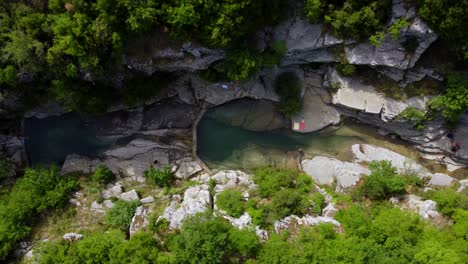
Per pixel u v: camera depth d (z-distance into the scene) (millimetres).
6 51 31047
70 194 36906
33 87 36250
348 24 32312
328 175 38156
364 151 39156
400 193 35375
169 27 31547
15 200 34250
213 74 36906
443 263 28109
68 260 30125
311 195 36188
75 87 34812
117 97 38969
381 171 35469
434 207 33406
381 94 37094
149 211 35406
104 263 30141
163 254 30547
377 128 39625
